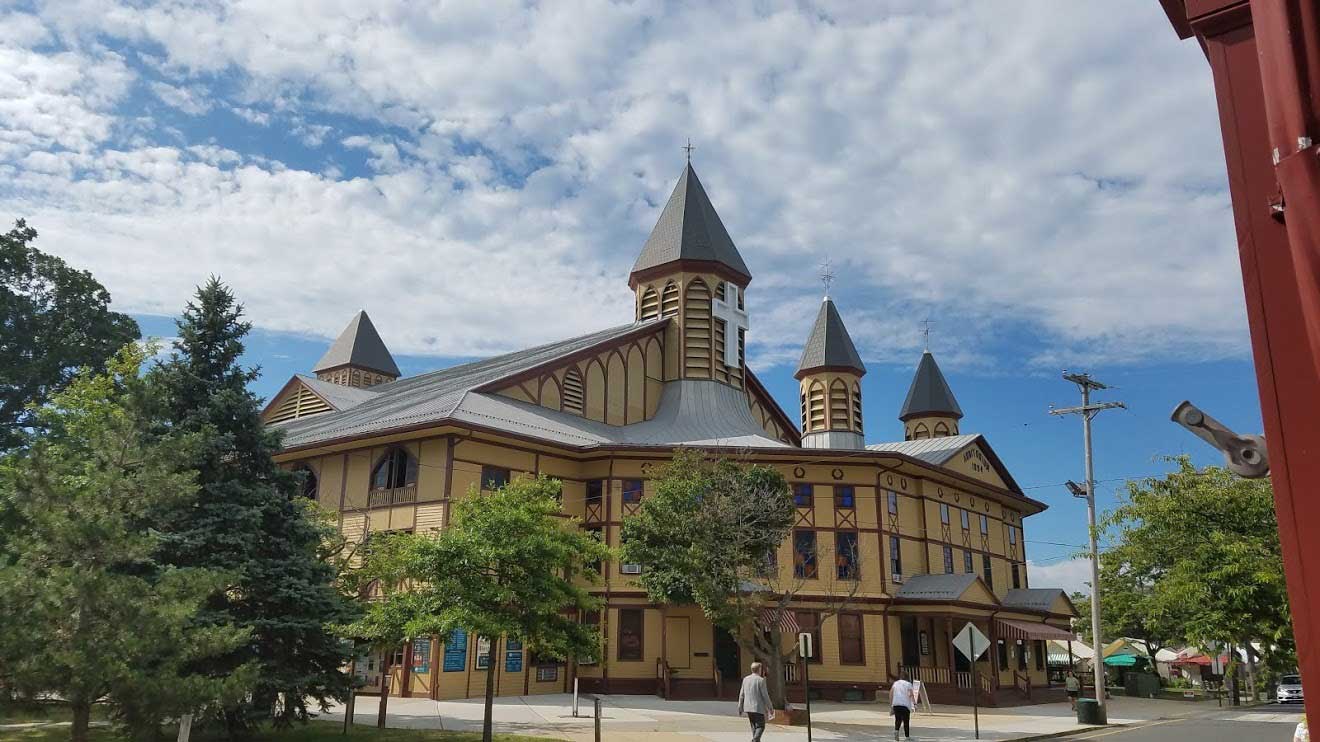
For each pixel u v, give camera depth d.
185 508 17.67
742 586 32.59
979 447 47.47
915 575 39.12
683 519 27.95
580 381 41.06
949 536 42.91
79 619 13.09
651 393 44.88
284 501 19.05
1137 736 25.34
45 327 42.34
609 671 33.72
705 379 45.09
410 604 18.89
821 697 34.62
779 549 35.91
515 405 37.22
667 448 35.44
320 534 20.42
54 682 12.59
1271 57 3.68
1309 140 3.48
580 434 37.84
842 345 55.84
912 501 40.78
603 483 35.62
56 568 13.02
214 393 19.00
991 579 46.47
